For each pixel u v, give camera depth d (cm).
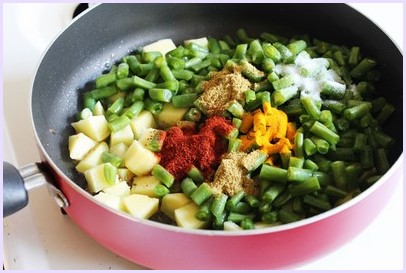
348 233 35
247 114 41
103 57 48
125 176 40
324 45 47
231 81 42
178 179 39
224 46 49
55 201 37
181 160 39
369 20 45
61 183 35
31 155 43
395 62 44
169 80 44
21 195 34
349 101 42
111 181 39
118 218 33
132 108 43
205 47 49
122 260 38
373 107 44
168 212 38
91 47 47
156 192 38
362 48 47
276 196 37
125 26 48
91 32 46
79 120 43
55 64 43
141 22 49
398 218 39
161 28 50
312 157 40
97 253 38
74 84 46
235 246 32
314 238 33
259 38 51
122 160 41
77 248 38
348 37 48
